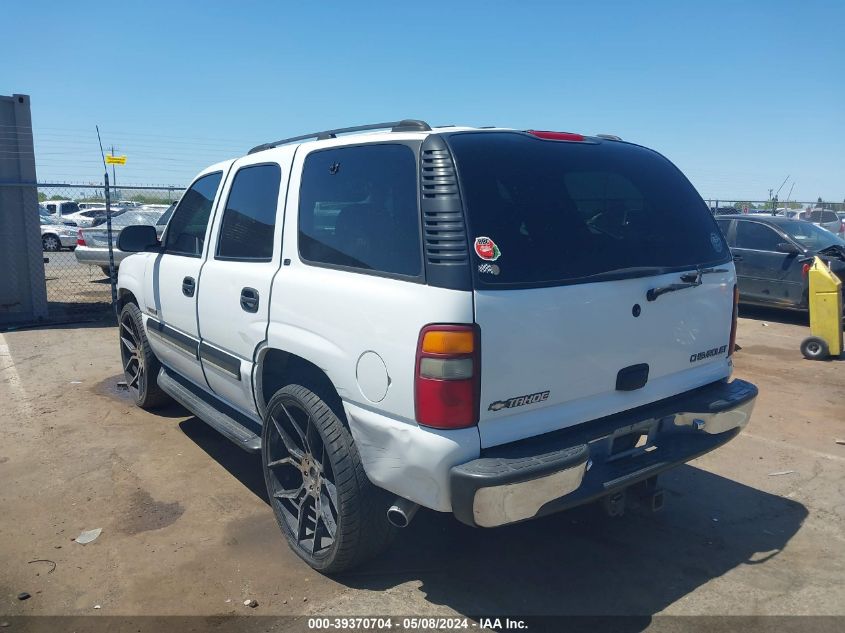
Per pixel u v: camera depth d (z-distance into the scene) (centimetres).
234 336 391
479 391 267
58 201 3097
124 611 312
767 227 1097
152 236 504
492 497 262
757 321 1084
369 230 306
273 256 365
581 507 418
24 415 576
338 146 341
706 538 383
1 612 310
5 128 952
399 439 278
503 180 295
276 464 369
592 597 326
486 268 271
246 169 416
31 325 973
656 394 335
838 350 807
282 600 321
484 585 334
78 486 440
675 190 369
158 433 536
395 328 277
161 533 382
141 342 563
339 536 317
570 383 295
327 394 334
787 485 455
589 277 300
